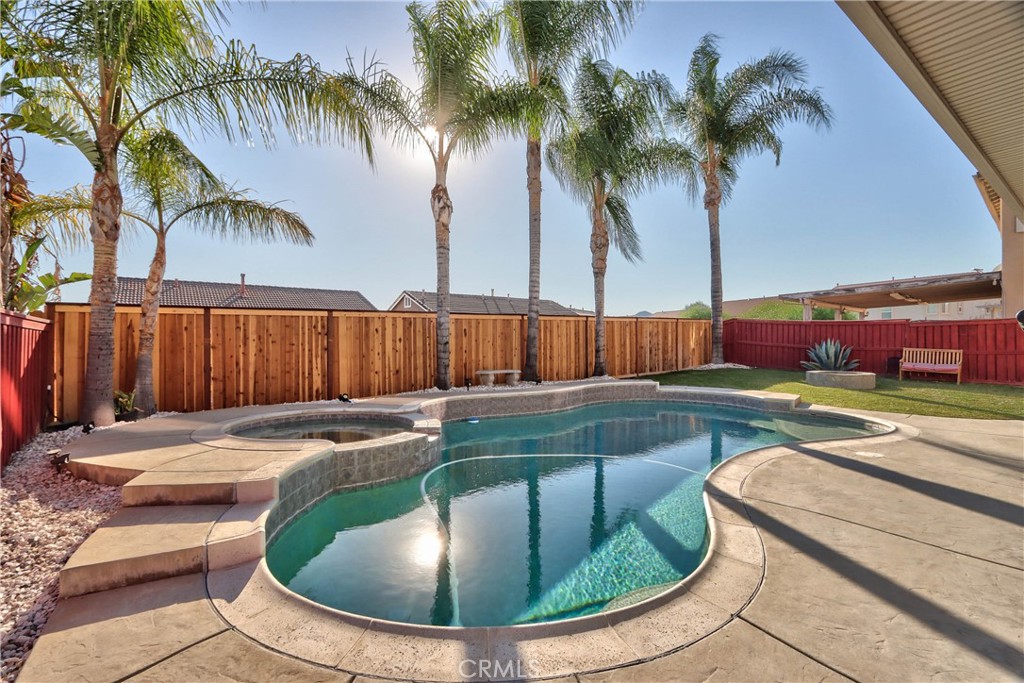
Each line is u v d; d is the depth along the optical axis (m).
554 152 11.74
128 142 6.10
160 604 2.10
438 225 8.88
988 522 2.91
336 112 6.07
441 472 5.21
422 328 9.24
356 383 8.29
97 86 5.28
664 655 1.70
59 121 4.72
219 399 6.96
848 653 1.68
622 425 7.68
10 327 4.00
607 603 2.61
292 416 6.27
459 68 7.90
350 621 1.96
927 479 3.84
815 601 2.03
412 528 3.71
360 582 2.85
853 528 2.83
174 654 1.74
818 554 2.49
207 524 2.73
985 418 6.68
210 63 5.28
